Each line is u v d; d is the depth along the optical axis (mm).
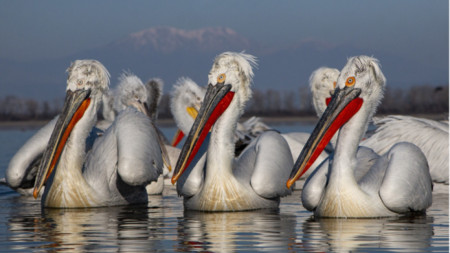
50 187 13812
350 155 11828
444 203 14227
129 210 13445
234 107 13133
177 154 19109
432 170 16375
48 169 13055
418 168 11922
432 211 12742
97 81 13641
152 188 16609
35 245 9914
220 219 12109
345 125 11898
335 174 11852
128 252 9406
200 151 13695
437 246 9602
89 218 12383
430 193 12219
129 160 13164
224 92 13086
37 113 143750
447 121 18656
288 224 11461
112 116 23422
